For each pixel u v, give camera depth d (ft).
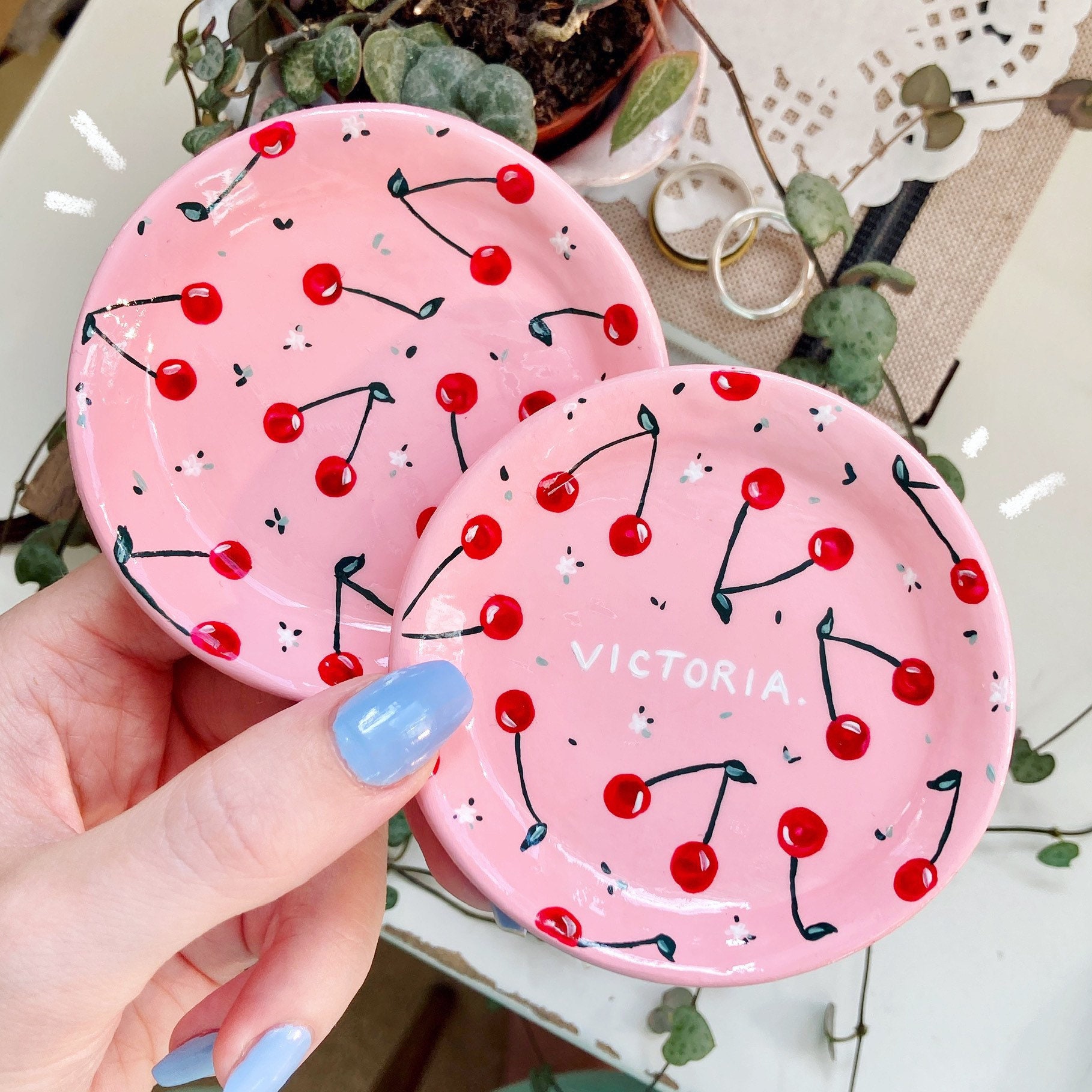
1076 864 1.83
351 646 1.23
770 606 1.14
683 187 1.74
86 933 1.07
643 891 1.14
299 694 1.20
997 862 1.86
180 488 1.21
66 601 1.49
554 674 1.15
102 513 1.13
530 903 1.09
